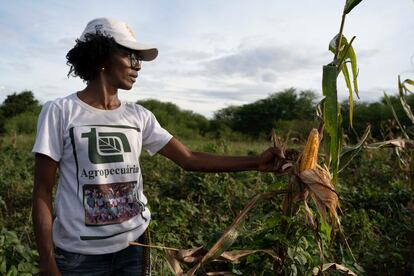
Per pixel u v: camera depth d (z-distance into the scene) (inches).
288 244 85.7
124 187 81.0
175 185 271.9
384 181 281.3
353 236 171.2
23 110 1573.6
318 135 83.6
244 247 91.3
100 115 80.4
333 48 96.3
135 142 83.7
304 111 1638.8
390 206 212.7
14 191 266.1
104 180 78.7
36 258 127.7
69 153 77.7
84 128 78.2
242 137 1374.3
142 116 88.0
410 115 122.6
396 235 165.2
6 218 214.8
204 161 93.6
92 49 78.1
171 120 1589.6
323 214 82.0
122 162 80.7
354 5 86.0
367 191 231.5
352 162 343.3
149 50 85.6
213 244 86.4
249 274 95.9
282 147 93.0
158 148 91.3
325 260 115.4
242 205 221.5
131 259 83.8
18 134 1095.0
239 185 259.1
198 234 173.2
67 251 78.5
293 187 86.1
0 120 1298.0
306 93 1679.4
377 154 334.3
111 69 81.0
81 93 82.0
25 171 325.7
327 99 83.8
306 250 98.8
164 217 187.8
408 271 151.8
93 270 79.6
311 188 82.7
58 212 78.7
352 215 181.0
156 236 154.0
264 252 89.3
